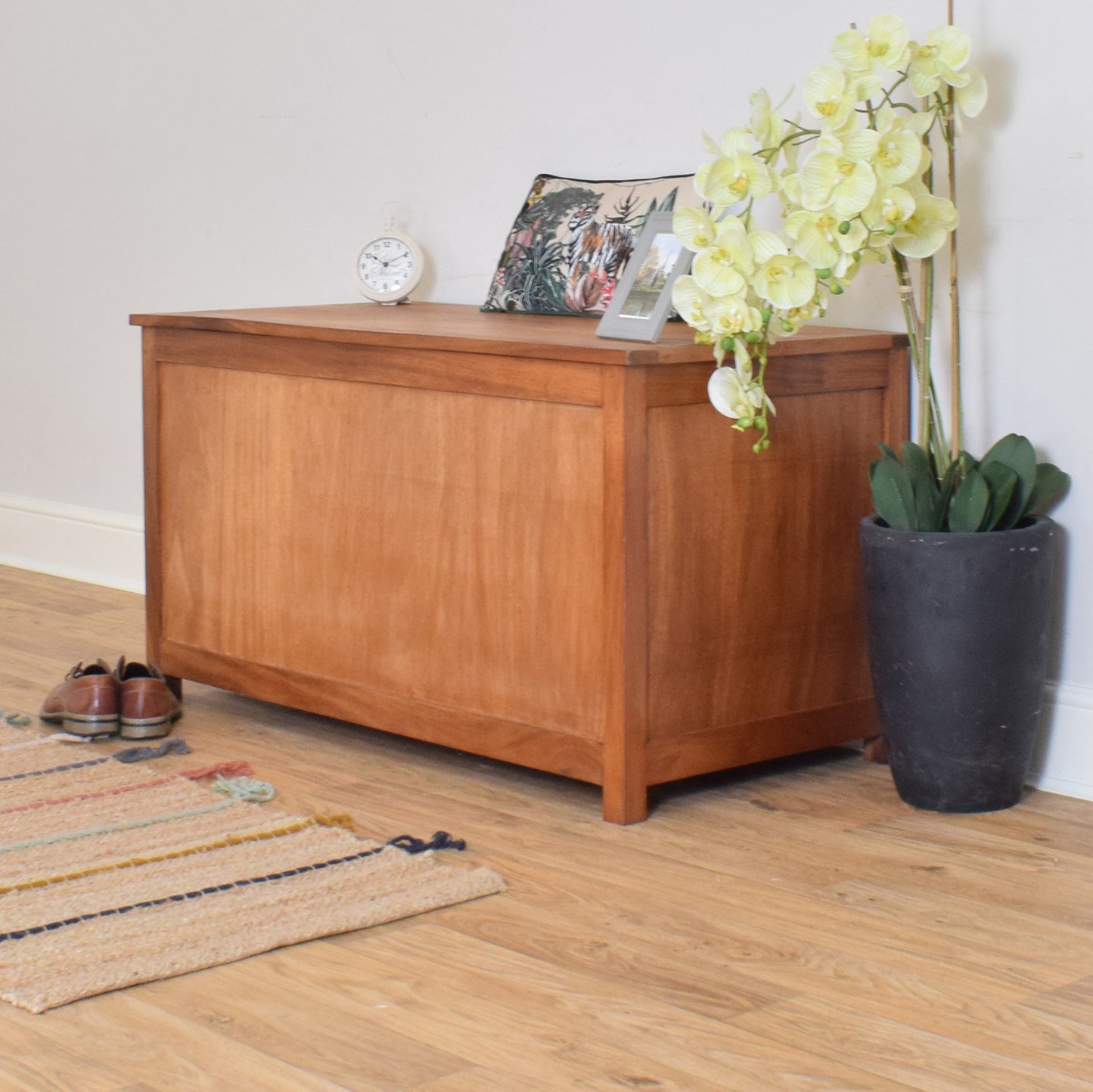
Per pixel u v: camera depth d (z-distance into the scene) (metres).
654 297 2.40
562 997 1.79
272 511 2.84
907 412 2.62
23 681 3.16
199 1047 1.66
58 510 4.24
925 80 2.33
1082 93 2.42
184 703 3.07
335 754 2.74
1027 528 2.33
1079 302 2.47
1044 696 2.56
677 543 2.39
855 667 2.66
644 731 2.38
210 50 3.76
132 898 2.03
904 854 2.25
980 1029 1.72
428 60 3.34
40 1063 1.62
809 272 2.21
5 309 4.33
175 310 3.94
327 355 2.69
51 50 4.12
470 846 2.28
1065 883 2.14
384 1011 1.75
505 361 2.43
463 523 2.54
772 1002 1.78
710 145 2.26
